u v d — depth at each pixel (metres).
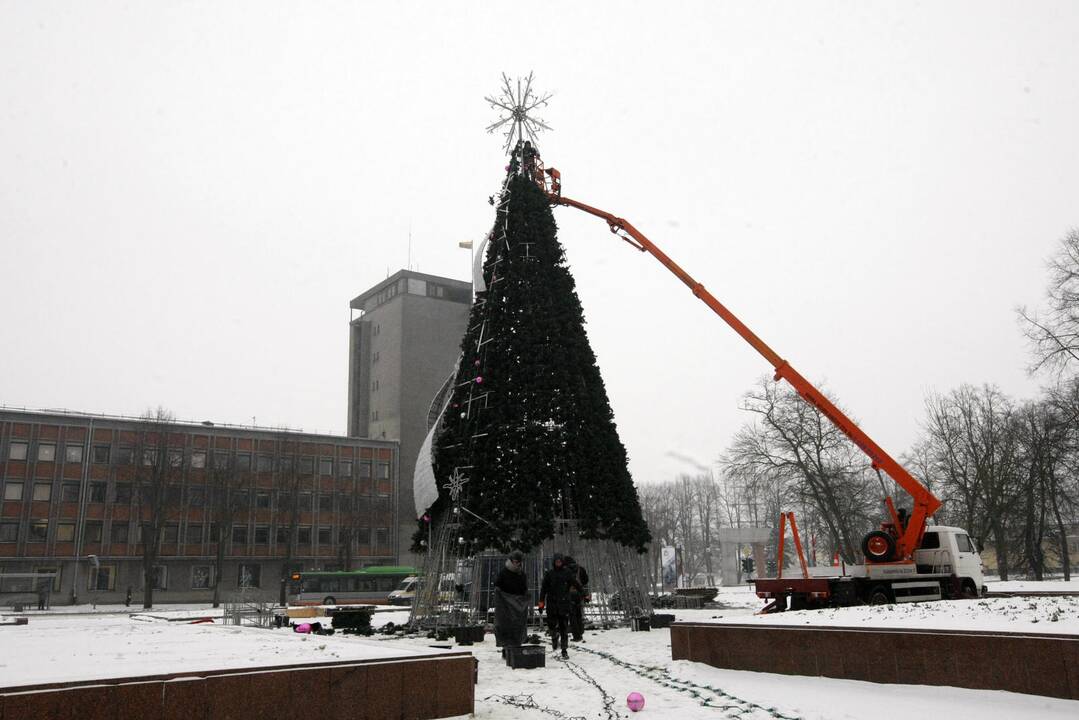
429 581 20.36
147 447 67.00
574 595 16.55
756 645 11.55
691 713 8.79
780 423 48.62
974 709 8.43
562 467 20.09
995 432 52.03
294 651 9.92
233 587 70.56
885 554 20.86
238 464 73.19
